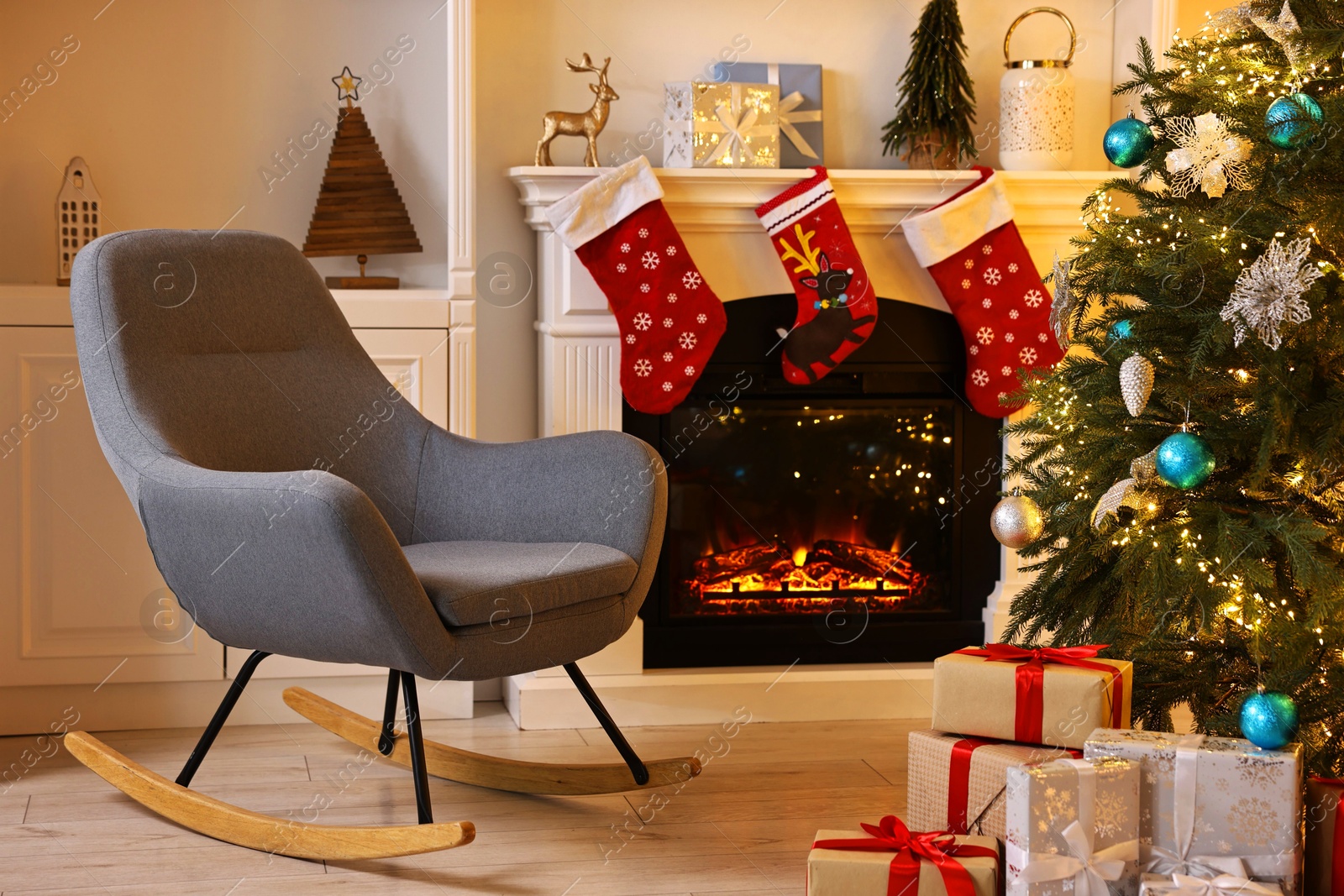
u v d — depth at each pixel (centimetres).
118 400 205
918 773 185
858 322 275
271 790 231
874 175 277
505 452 235
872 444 299
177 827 213
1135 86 219
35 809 221
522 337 290
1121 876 163
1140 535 199
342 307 265
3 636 258
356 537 179
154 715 269
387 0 291
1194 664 208
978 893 157
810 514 298
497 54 284
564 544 221
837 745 266
